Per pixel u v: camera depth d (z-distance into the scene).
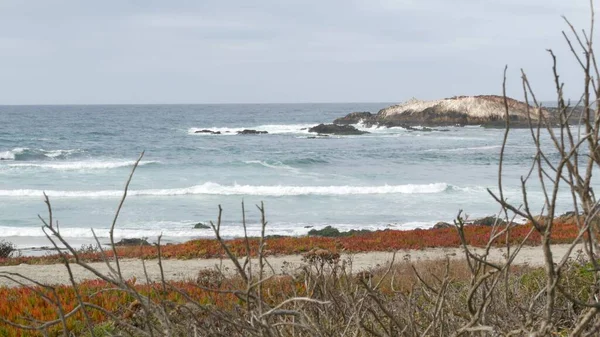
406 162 68.94
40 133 110.56
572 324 3.07
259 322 2.26
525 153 74.69
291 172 59.25
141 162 61.38
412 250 22.91
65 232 31.81
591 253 2.12
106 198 42.78
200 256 21.97
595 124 2.09
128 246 25.92
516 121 127.94
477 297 3.11
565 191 41.81
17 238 30.50
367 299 3.07
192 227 34.16
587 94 2.11
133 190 44.91
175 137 105.56
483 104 131.75
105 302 9.77
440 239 24.42
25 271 19.09
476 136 107.56
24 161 67.31
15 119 161.50
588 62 2.11
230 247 22.70
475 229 26.41
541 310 3.21
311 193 45.84
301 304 2.92
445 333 2.81
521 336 2.60
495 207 40.31
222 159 68.56
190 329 2.59
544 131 102.94
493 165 65.44
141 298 2.40
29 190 43.41
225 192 45.38
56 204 40.31
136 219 36.22
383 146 88.31
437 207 41.16
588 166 2.12
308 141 98.19
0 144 88.31
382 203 42.66
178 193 44.66
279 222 36.28
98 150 79.00
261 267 2.41
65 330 2.35
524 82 2.22
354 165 65.69
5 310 9.70
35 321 2.71
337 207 41.19
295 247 22.56
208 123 156.50
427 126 132.75
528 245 21.72
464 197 44.50
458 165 66.12
